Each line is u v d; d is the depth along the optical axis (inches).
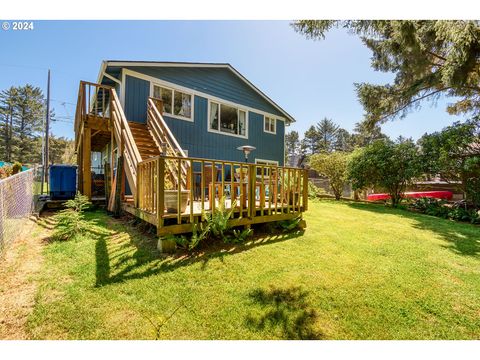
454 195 427.5
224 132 409.4
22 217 163.9
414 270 125.3
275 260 128.6
